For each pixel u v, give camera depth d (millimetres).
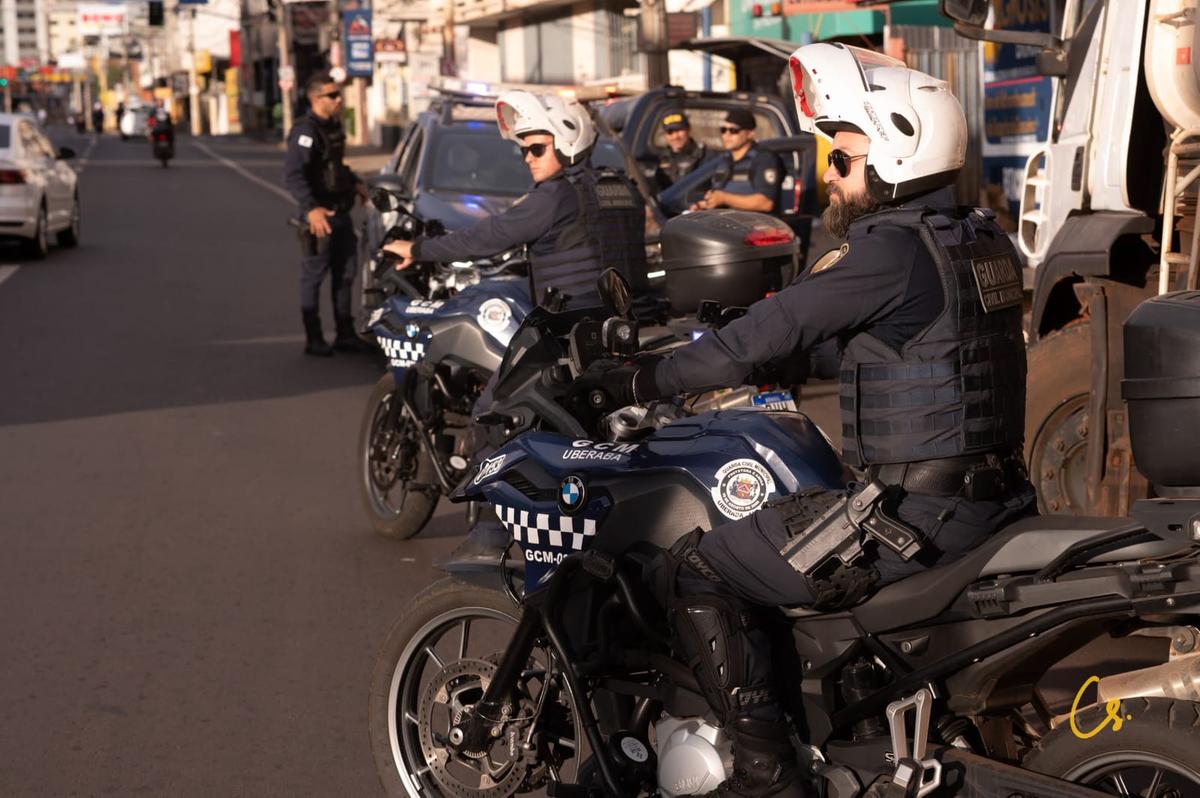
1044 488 6504
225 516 8219
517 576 4242
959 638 3373
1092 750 3148
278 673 5855
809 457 3885
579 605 3988
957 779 3318
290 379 12570
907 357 3395
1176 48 5793
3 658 6000
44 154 22969
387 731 4438
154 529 7945
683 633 3652
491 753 4559
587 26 43875
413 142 14242
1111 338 6074
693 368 3553
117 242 25203
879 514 3385
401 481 7758
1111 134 6180
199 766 4992
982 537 3402
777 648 3676
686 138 15258
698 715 3748
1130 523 3113
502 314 7164
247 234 26984
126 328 15492
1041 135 8633
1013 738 3596
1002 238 3553
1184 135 5637
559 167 6609
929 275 3387
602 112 17422
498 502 4188
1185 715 3037
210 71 132000
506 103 6566
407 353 7457
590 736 3883
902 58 16016
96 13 166875
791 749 3574
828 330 3420
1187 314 3111
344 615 6570
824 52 3600
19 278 19828
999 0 8922
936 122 3490
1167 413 3113
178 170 53438
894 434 3402
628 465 3959
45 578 7066
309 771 4961
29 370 12938
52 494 8688
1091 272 6125
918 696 3373
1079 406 6383
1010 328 3482
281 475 9195
